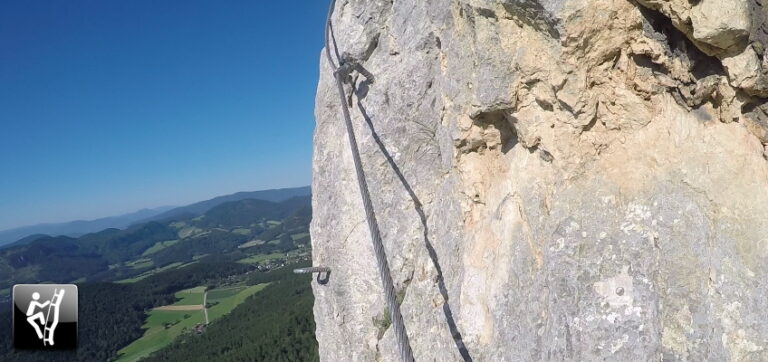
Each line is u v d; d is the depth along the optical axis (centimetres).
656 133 575
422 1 1030
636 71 588
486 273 733
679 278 500
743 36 464
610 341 514
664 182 544
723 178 510
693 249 502
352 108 1270
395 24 1124
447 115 873
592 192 588
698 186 521
